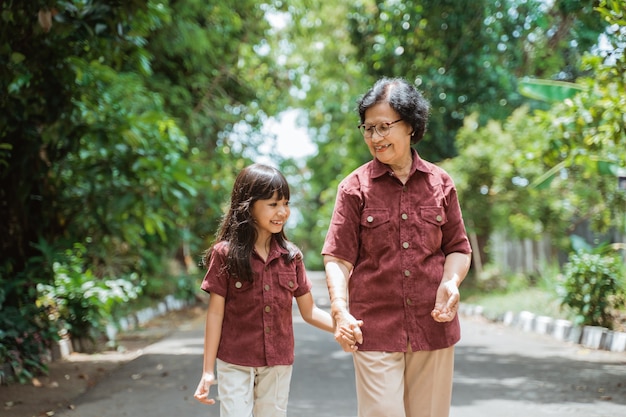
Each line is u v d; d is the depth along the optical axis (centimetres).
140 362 870
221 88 1822
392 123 358
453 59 1598
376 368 358
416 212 363
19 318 778
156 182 915
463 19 1538
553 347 980
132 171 900
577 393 673
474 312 1445
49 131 802
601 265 1015
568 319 1110
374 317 362
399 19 1605
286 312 399
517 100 1709
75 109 830
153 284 1559
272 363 391
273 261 398
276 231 394
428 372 365
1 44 673
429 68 1647
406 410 373
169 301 1653
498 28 1534
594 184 1393
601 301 1011
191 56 1642
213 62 1766
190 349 987
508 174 1582
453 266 364
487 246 1848
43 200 928
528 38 1568
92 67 880
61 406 633
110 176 905
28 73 752
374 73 1775
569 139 983
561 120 977
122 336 1147
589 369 801
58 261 891
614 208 1392
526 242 1888
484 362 854
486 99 1636
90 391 698
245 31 1811
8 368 736
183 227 1769
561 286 1062
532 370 798
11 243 909
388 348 358
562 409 609
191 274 1928
